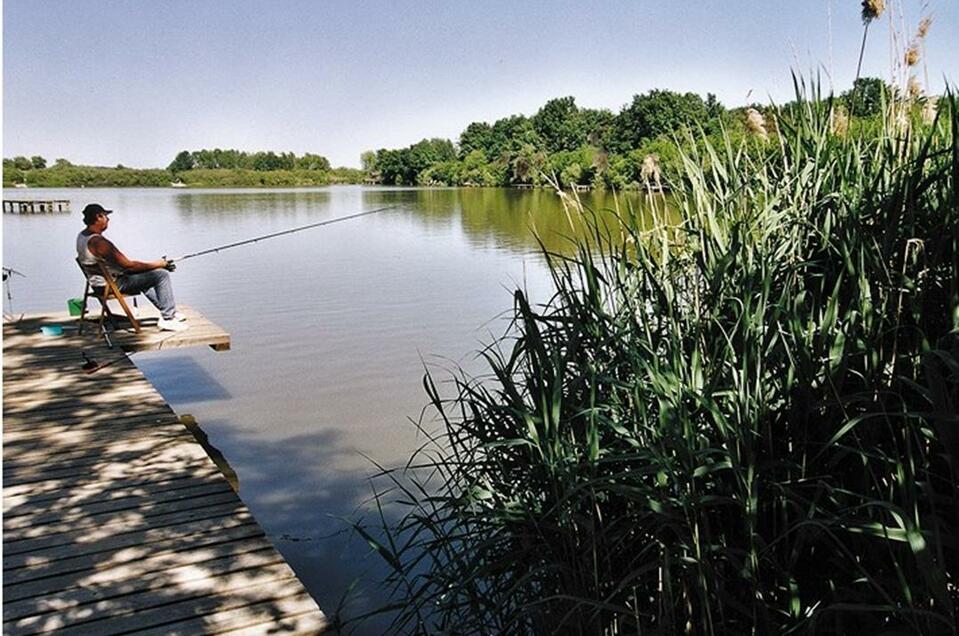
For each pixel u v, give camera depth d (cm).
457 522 292
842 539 232
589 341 283
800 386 236
